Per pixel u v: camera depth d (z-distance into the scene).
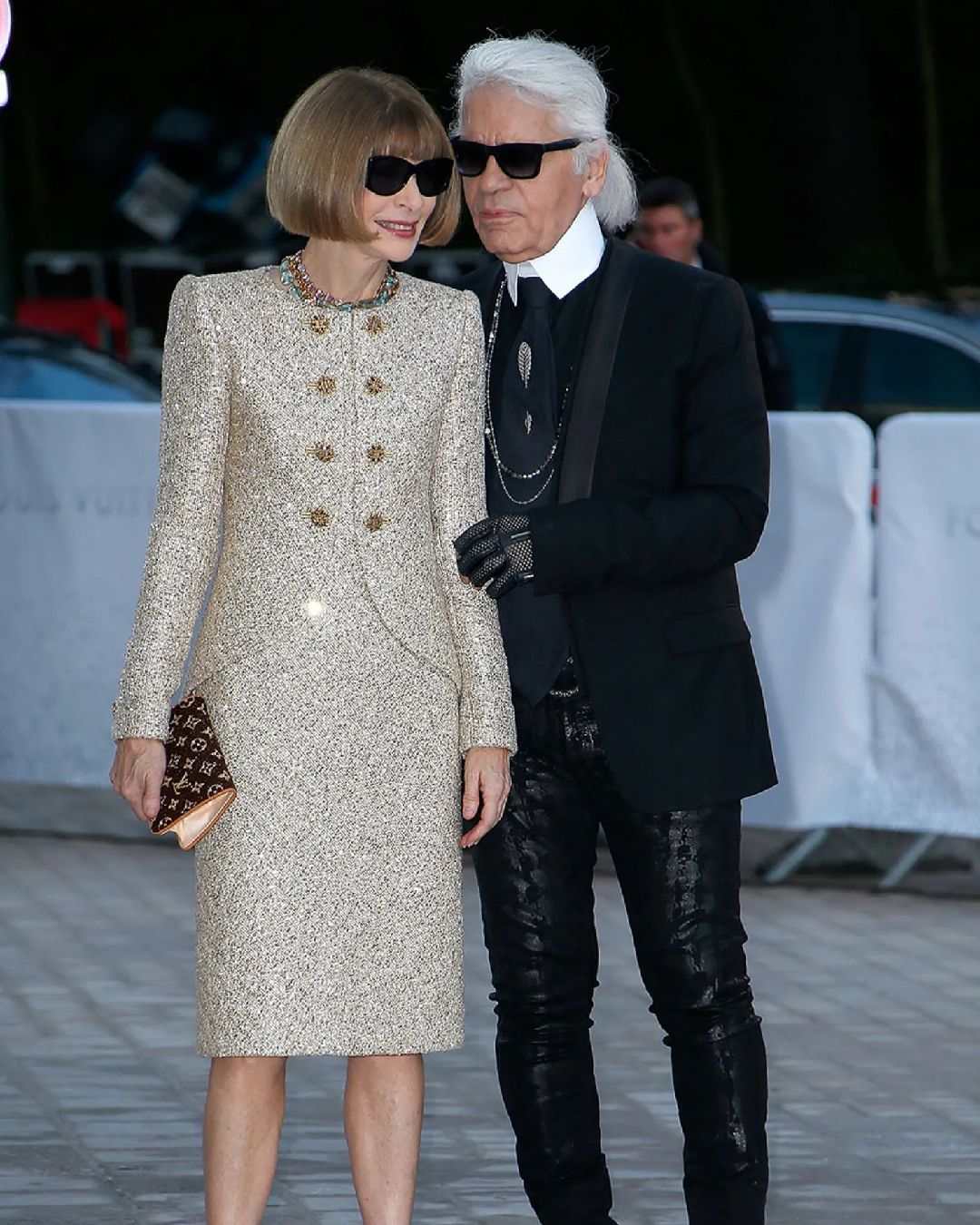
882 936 26.08
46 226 107.44
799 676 27.30
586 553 13.62
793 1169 17.69
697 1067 14.30
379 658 13.49
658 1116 19.12
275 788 13.39
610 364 14.23
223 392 13.38
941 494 26.58
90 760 30.98
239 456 13.52
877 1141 18.47
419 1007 13.72
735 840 14.41
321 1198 16.84
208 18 109.19
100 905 27.36
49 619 31.05
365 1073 13.98
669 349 14.19
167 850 30.81
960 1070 20.62
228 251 80.06
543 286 14.41
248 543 13.47
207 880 13.54
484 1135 18.48
